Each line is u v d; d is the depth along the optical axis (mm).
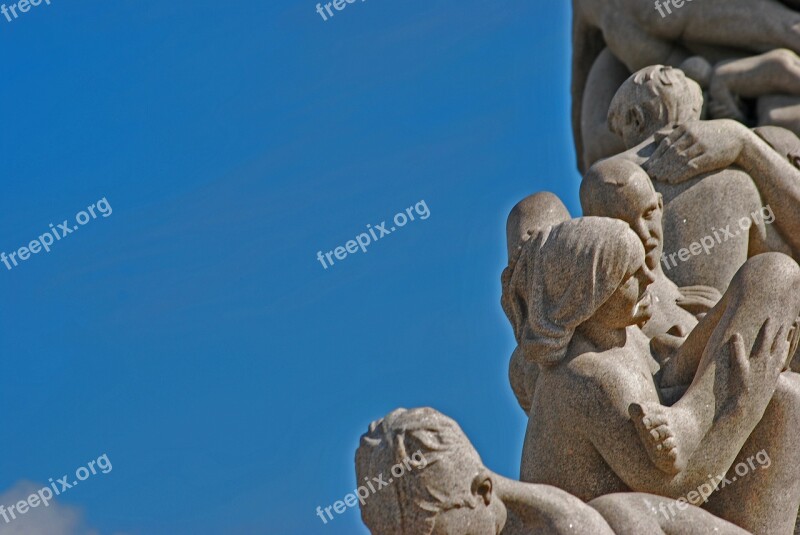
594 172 8859
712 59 11711
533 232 8852
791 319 8008
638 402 7723
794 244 9773
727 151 9828
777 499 7949
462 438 7121
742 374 7863
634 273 7871
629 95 10391
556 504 7219
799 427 7961
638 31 11906
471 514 7035
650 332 8852
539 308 7953
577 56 12812
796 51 11359
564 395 7883
